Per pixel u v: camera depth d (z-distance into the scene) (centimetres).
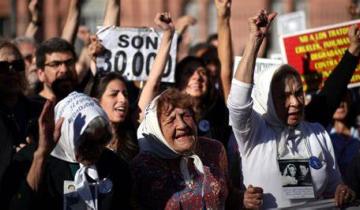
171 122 1060
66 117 976
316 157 1170
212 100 1416
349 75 1324
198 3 5128
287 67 1177
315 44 1499
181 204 1065
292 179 1155
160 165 1073
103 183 997
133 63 1455
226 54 1405
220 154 1109
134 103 1410
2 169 976
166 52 1325
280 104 1162
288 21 1927
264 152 1155
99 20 5228
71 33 1573
